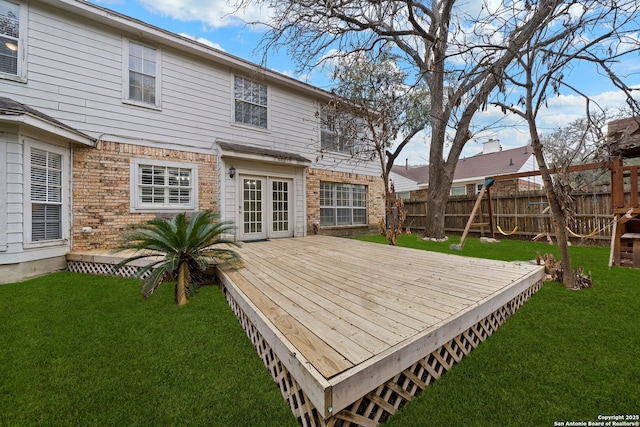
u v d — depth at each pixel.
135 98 5.86
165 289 3.88
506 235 8.89
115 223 5.54
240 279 3.25
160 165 6.10
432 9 4.75
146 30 5.75
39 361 2.09
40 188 4.55
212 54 6.61
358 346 1.60
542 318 2.78
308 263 4.20
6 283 4.08
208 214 3.81
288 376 1.68
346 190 9.85
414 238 9.02
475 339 2.31
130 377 1.90
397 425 1.48
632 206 4.84
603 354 2.10
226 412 1.58
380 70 6.33
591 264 5.00
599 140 4.03
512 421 1.49
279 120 8.09
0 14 4.60
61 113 5.04
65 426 1.47
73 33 5.20
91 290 3.80
